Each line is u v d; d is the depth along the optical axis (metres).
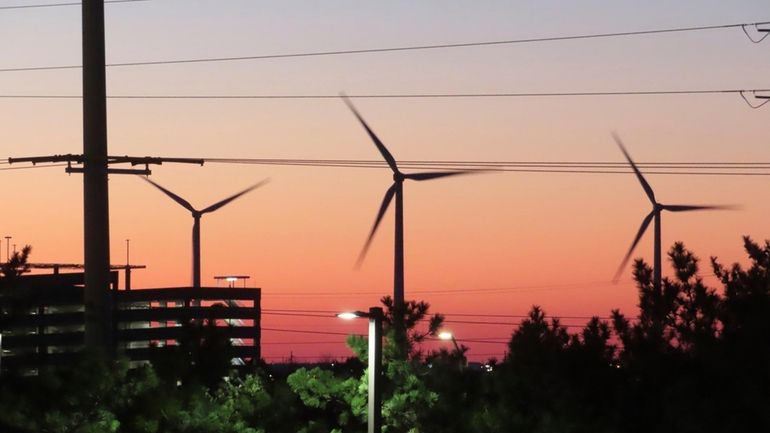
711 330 144.25
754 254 146.62
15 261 141.00
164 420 133.00
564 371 149.38
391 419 146.25
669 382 145.12
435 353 149.38
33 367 137.62
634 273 151.75
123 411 129.62
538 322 156.12
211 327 185.62
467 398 148.62
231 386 160.50
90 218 151.75
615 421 145.25
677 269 148.88
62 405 126.06
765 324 140.00
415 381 145.75
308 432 148.00
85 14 155.00
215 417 136.75
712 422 137.88
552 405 147.62
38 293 143.50
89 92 154.12
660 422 144.62
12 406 122.81
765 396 138.50
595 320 155.12
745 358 139.25
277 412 148.50
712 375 143.12
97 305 149.50
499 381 149.00
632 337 150.00
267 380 166.00
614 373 151.38
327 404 160.38
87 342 148.00
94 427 126.19
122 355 132.75
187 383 144.88
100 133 153.38
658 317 148.88
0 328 139.62
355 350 149.88
